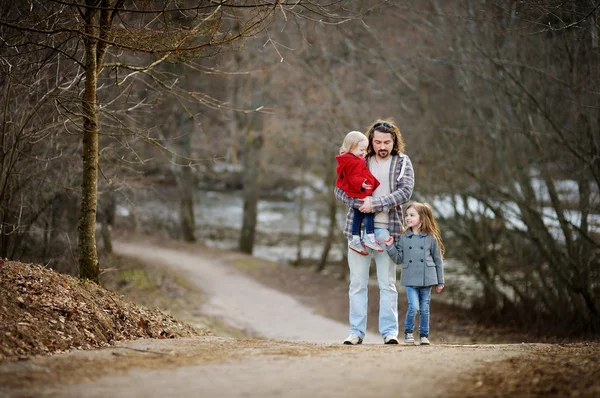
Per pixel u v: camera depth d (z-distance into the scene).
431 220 9.19
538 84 19.39
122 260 26.03
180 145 37.84
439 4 23.41
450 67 24.98
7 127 12.33
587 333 20.03
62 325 7.39
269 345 7.96
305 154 35.81
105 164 16.12
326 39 25.72
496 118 21.72
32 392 5.08
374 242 8.73
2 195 11.87
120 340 8.08
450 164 24.02
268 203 59.59
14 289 7.68
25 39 10.66
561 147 19.81
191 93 11.52
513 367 6.09
